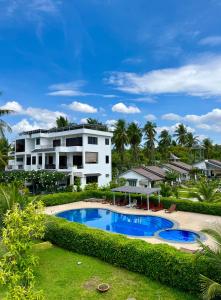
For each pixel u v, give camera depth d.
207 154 94.06
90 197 37.19
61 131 48.66
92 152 45.59
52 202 32.81
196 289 11.02
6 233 7.69
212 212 26.81
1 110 33.22
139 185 40.34
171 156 75.75
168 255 12.03
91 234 15.40
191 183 54.00
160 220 26.27
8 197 16.66
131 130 72.06
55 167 45.41
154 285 11.94
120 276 12.80
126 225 25.91
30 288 7.29
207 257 10.24
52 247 16.95
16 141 56.03
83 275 12.87
